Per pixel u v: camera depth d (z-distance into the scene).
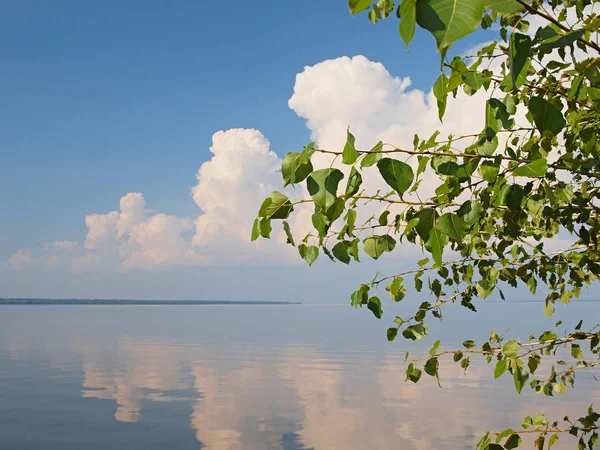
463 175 1.51
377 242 1.70
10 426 14.18
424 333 2.47
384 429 14.05
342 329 72.19
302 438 13.17
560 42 0.98
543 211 2.04
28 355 32.69
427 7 0.67
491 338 2.56
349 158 1.17
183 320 103.69
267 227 1.52
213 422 14.78
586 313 87.50
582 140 1.77
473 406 17.17
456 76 1.45
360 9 0.92
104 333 58.25
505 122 1.33
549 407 16.89
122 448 12.18
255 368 26.89
